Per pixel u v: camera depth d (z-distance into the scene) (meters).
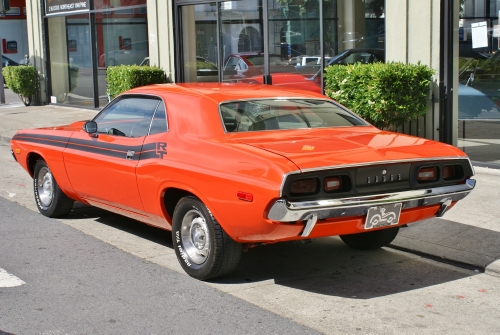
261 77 13.74
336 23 12.08
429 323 4.82
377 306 5.16
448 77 10.39
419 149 5.54
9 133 15.15
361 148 5.38
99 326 4.70
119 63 18.50
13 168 11.55
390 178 5.25
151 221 6.37
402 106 10.01
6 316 4.88
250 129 5.88
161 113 6.27
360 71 10.20
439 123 10.51
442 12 10.29
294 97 6.50
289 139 5.66
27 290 5.44
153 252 6.58
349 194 5.06
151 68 16.03
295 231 5.02
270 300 5.28
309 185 4.95
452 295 5.42
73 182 7.26
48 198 7.95
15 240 6.96
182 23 15.88
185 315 4.92
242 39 14.16
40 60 22.09
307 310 5.07
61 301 5.19
